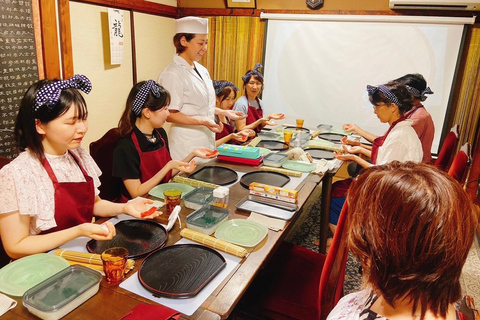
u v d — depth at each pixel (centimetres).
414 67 395
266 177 208
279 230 148
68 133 130
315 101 442
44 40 300
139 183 193
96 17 353
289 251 187
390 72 404
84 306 102
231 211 164
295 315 151
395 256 56
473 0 347
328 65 426
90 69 355
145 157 197
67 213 143
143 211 149
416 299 58
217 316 99
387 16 389
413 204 55
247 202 173
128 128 193
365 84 417
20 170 127
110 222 135
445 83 387
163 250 130
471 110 384
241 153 234
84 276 111
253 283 162
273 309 154
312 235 309
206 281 112
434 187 57
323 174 219
